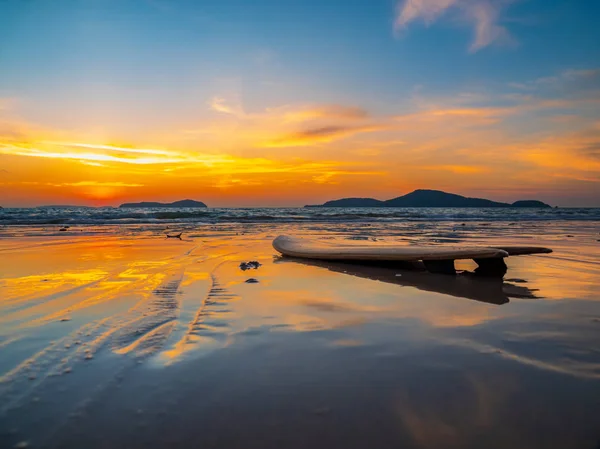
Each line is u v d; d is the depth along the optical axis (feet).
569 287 14.76
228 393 6.37
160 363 7.49
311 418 5.68
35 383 6.64
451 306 11.85
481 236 36.83
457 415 5.75
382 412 5.83
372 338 8.93
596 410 5.86
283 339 8.86
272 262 20.85
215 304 11.88
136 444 5.08
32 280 15.44
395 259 18.56
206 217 77.77
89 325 9.68
